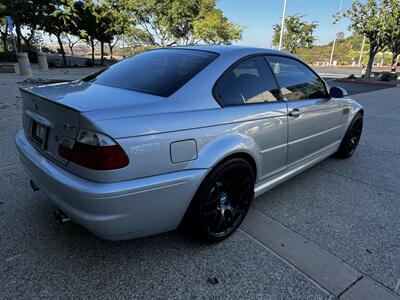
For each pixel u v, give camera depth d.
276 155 2.81
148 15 29.05
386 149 5.02
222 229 2.43
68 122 1.82
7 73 16.16
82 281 1.99
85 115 1.70
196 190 2.09
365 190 3.45
